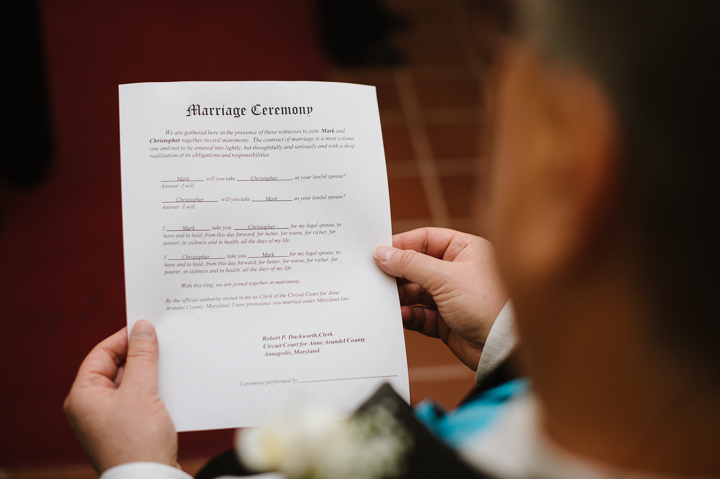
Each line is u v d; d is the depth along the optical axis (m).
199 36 2.78
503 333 0.65
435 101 2.76
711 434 0.22
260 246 0.63
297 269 0.63
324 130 0.66
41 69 1.90
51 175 2.07
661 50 0.19
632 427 0.24
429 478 0.34
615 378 0.23
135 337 0.58
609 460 0.25
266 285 0.62
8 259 1.83
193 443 1.45
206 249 0.62
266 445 0.39
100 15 2.74
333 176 0.66
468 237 0.78
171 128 0.63
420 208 2.27
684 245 0.20
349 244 0.65
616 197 0.20
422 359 1.72
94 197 2.02
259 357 0.60
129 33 2.69
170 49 2.67
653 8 0.19
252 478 0.45
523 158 0.22
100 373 0.60
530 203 0.22
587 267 0.22
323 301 0.63
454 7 3.34
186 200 0.62
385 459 0.35
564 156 0.21
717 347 0.21
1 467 1.39
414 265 0.67
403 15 3.27
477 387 0.49
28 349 1.62
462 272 0.70
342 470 0.36
